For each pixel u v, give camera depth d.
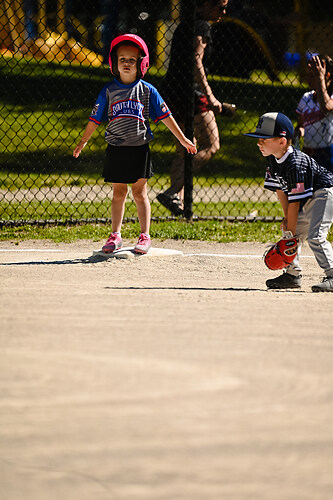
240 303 12.48
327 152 21.16
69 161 35.31
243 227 21.89
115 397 7.89
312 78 21.03
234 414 7.52
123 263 16.70
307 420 7.41
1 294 12.76
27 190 28.64
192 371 8.72
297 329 10.72
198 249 18.97
